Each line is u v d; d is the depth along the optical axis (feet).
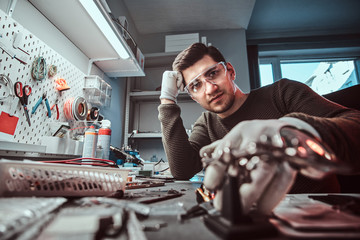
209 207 0.99
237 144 0.92
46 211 0.71
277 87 3.07
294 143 0.87
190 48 3.04
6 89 2.55
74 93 4.12
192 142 3.32
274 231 0.65
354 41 9.36
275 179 0.80
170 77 3.22
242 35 8.92
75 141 3.26
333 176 2.72
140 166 5.07
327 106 2.19
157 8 7.94
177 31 9.25
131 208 0.92
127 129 6.93
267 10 8.53
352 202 0.91
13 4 2.74
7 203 0.74
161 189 2.17
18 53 2.78
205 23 8.73
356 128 1.29
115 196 1.37
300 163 0.77
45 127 3.19
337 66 10.10
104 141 3.14
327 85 9.97
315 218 0.75
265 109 3.03
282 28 9.55
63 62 3.80
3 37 2.57
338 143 1.14
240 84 8.30
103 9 3.33
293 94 2.76
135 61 5.14
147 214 0.92
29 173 1.11
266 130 0.89
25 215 0.61
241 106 3.16
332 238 0.60
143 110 7.97
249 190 0.79
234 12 8.12
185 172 2.89
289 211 0.88
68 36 4.00
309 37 9.49
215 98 2.95
